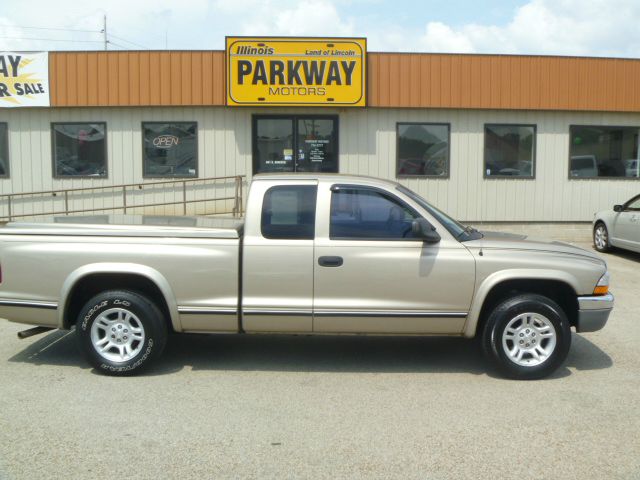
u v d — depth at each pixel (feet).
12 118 45.42
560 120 47.19
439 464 13.08
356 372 19.34
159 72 44.01
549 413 15.96
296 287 18.51
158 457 13.35
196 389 17.66
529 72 45.75
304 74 43.39
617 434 14.65
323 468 12.89
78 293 19.58
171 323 19.25
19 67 44.14
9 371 19.25
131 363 18.56
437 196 46.55
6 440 14.17
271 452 13.62
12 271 18.80
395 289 18.45
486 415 15.81
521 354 18.63
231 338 23.27
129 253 18.54
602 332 24.38
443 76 45.09
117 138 45.34
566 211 47.73
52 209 45.88
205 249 18.52
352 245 18.44
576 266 18.62
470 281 18.42
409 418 15.60
